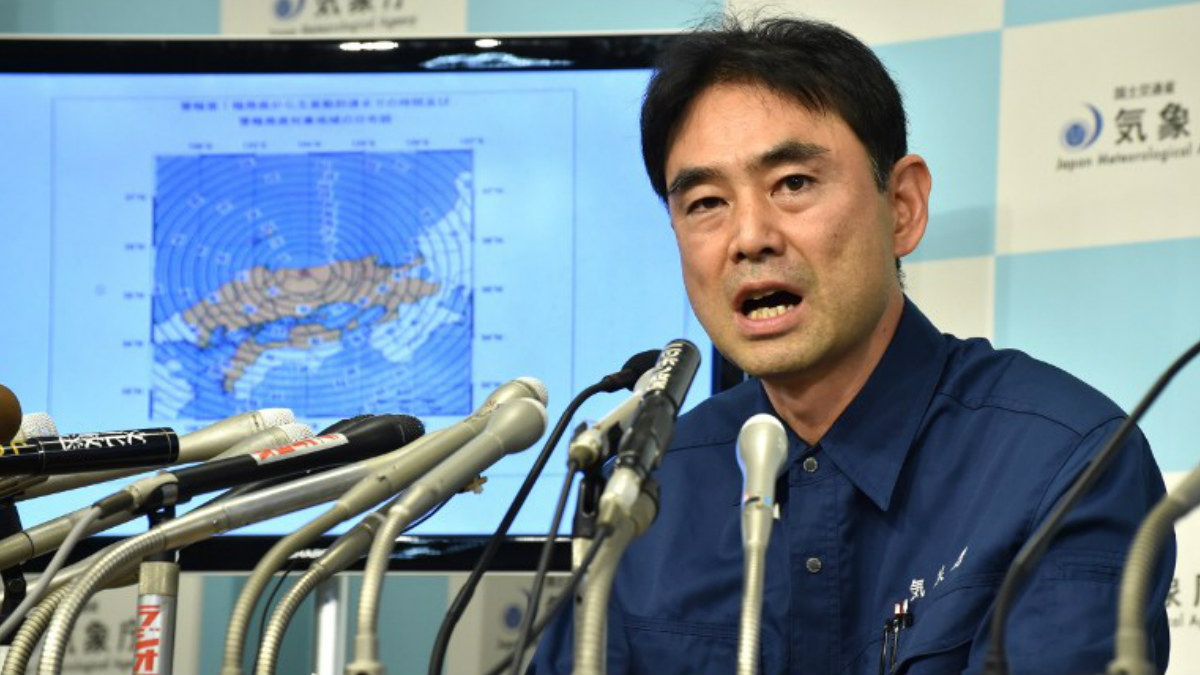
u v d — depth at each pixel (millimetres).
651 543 2688
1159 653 2393
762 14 3613
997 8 3455
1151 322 3293
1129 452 2385
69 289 3291
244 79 3330
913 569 2504
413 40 3293
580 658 1595
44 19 4039
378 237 3275
